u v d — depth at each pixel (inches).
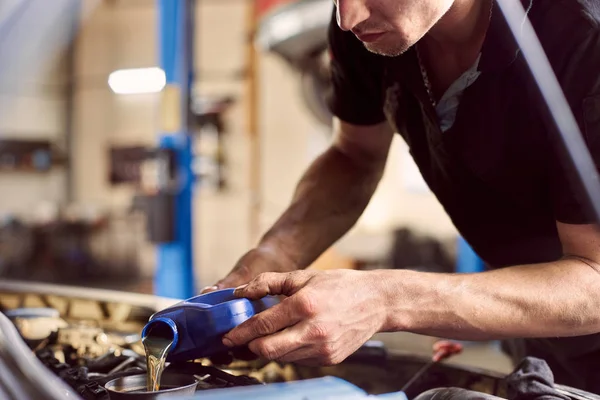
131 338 42.5
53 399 18.0
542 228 37.7
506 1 30.4
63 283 248.8
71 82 280.4
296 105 239.8
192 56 119.1
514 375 32.3
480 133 35.2
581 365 41.0
